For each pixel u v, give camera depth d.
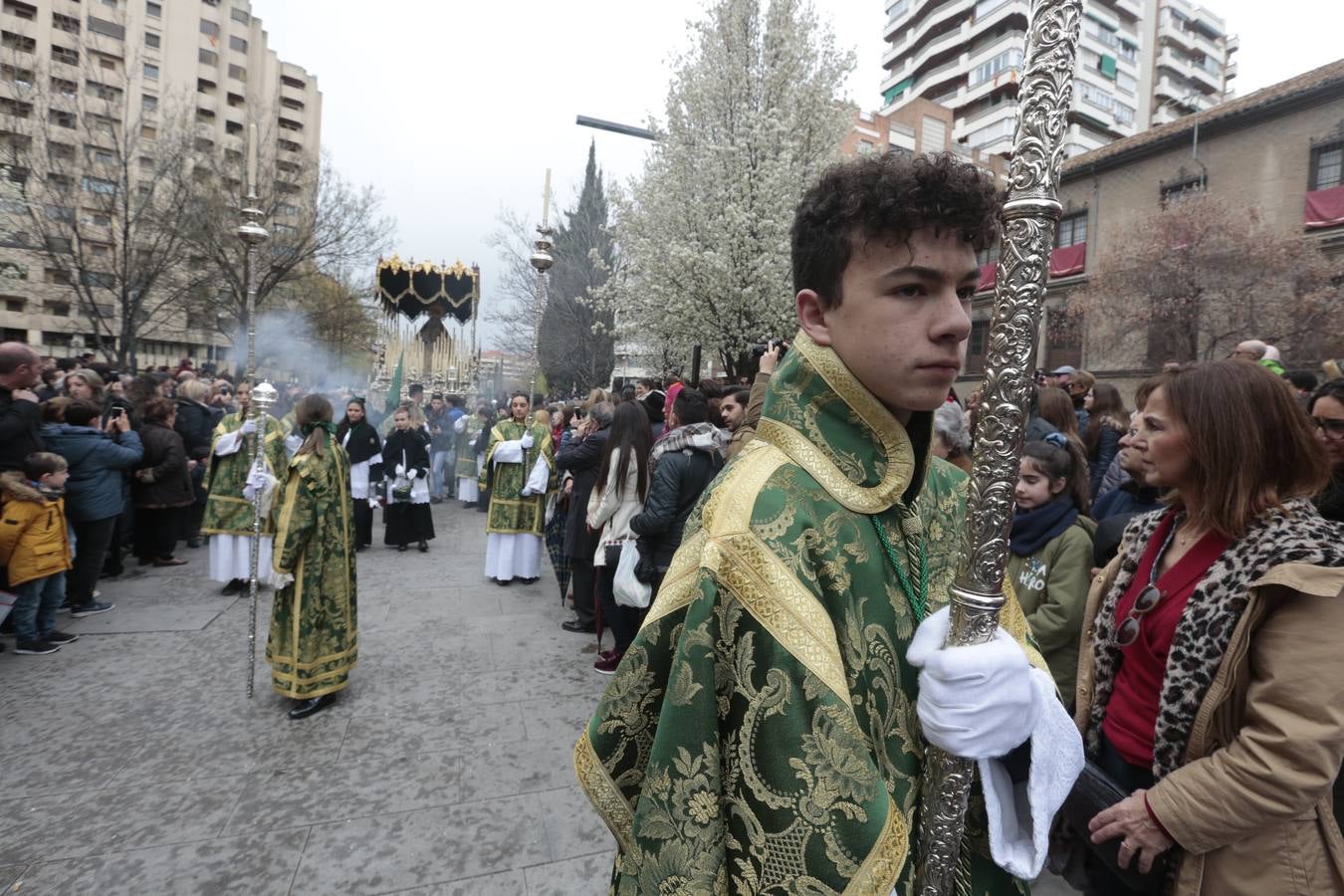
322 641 3.76
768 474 0.81
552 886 2.48
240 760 3.29
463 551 8.09
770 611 0.72
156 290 20.64
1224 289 11.91
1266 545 1.33
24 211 15.55
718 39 16.58
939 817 0.77
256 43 48.03
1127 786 1.55
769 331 15.81
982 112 47.41
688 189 16.84
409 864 2.58
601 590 4.43
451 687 4.16
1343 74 14.02
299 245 17.84
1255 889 1.27
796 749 0.68
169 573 6.66
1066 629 2.28
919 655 0.78
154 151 17.31
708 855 0.71
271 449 5.88
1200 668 1.36
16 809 2.88
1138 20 49.38
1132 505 2.69
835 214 0.81
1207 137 16.53
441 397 12.54
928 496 1.00
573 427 7.22
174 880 2.48
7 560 4.41
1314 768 1.19
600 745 0.86
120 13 37.78
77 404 5.29
